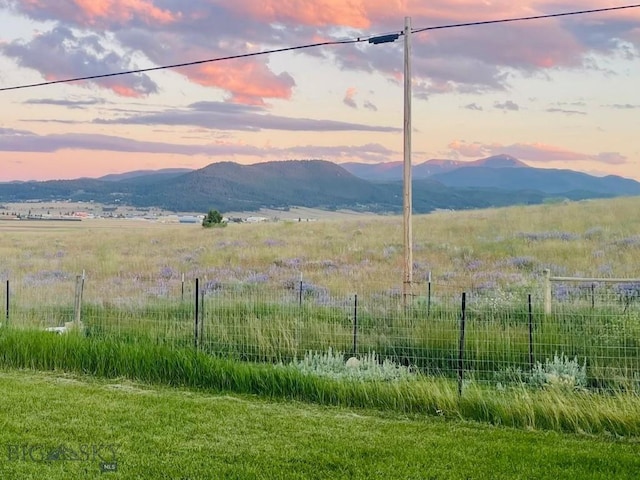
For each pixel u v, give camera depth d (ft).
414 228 123.75
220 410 27.55
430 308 42.70
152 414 26.73
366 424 26.21
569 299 48.21
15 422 25.16
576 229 107.96
